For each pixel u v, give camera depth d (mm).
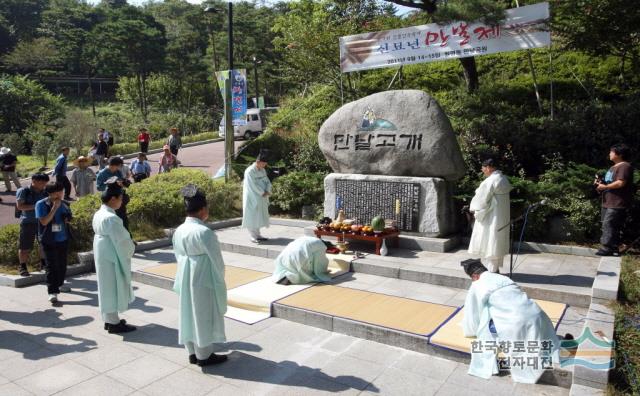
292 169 12852
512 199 8125
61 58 49562
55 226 6512
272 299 6066
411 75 15109
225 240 9133
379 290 6375
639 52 11188
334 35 14602
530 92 12086
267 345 5133
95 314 6164
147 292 6988
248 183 8781
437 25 10383
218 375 4516
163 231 9914
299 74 17062
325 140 9164
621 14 9914
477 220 6281
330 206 9062
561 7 10594
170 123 39344
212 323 4555
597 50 10992
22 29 56719
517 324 4328
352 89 15297
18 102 34000
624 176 6832
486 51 9953
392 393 4148
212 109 44281
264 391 4219
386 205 8383
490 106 11625
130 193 10531
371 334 5176
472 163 9898
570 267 6816
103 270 5383
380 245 7699
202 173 12594
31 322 5891
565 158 9438
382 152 8492
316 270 6809
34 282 7465
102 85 53500
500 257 6195
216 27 44438
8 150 15930
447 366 4598
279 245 8664
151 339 5371
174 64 44969
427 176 8180
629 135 9078
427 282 6652
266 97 44469
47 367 4719
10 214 12672
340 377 4430
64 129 28438
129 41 41562
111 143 20000
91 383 4406
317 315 5547
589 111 9719
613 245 7012
